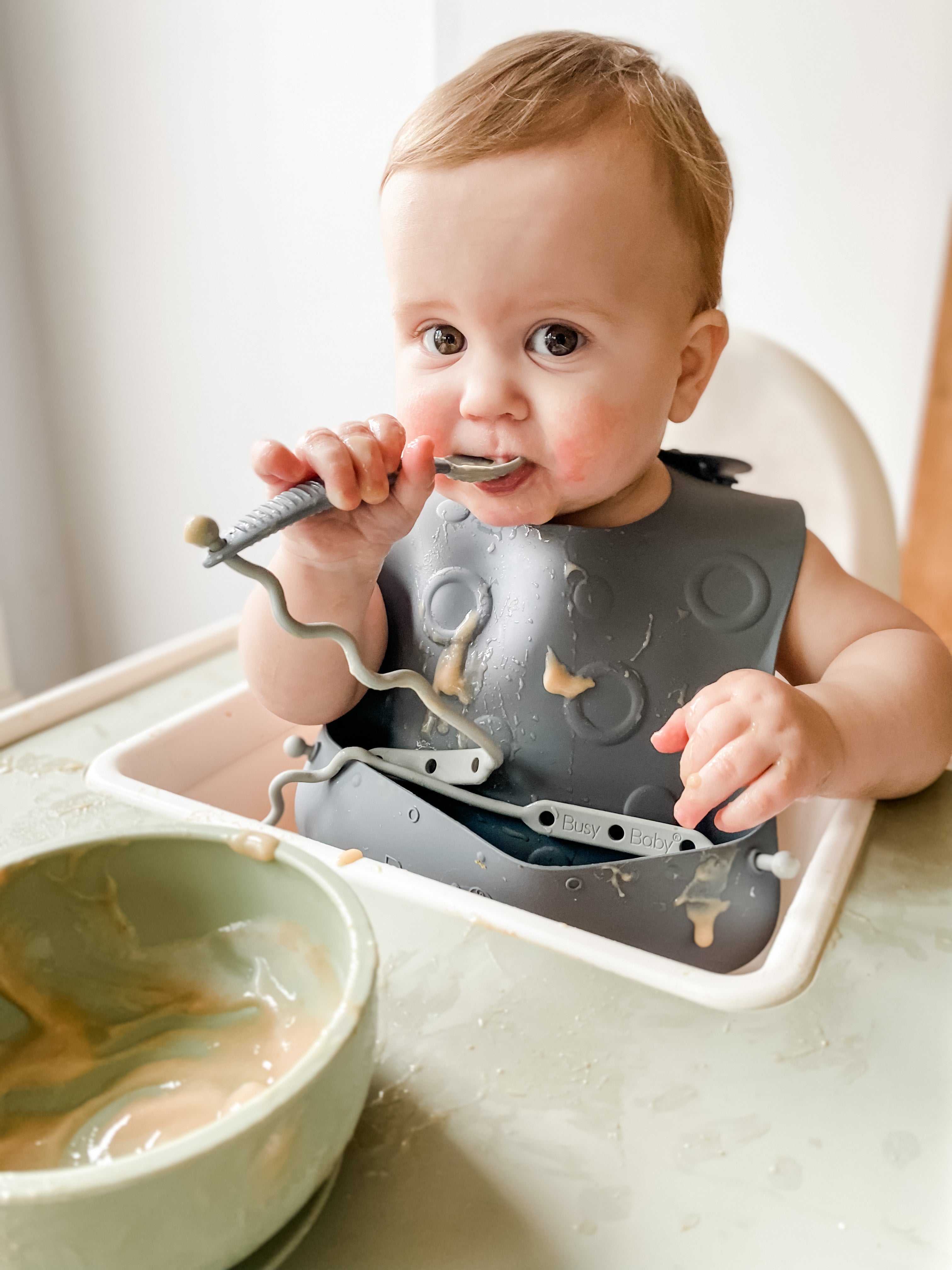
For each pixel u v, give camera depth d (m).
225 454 1.54
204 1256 0.26
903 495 1.53
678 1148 0.34
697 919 0.54
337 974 0.34
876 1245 0.31
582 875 0.55
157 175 1.44
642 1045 0.39
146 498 1.62
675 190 0.56
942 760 0.58
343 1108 0.28
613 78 0.56
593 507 0.64
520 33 1.28
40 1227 0.23
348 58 1.27
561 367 0.55
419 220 0.54
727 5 1.33
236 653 0.80
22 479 1.63
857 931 0.46
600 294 0.53
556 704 0.61
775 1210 0.32
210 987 0.37
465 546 0.65
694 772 0.49
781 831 0.69
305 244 1.38
